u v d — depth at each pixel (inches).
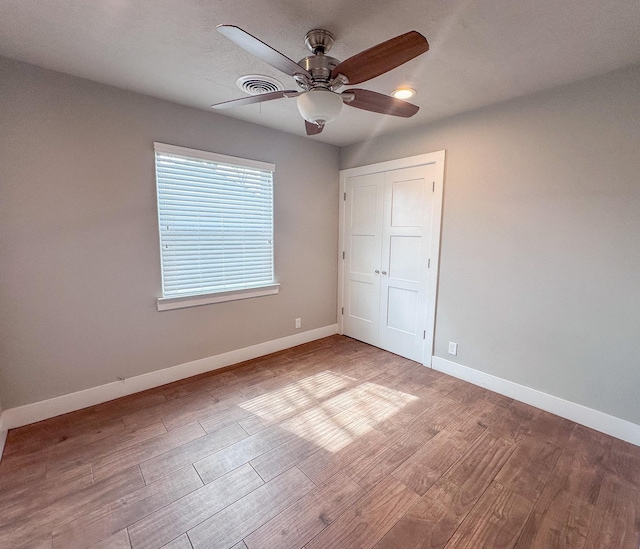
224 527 55.2
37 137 79.3
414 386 107.2
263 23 60.4
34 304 82.4
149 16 58.4
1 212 76.6
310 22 60.0
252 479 66.0
